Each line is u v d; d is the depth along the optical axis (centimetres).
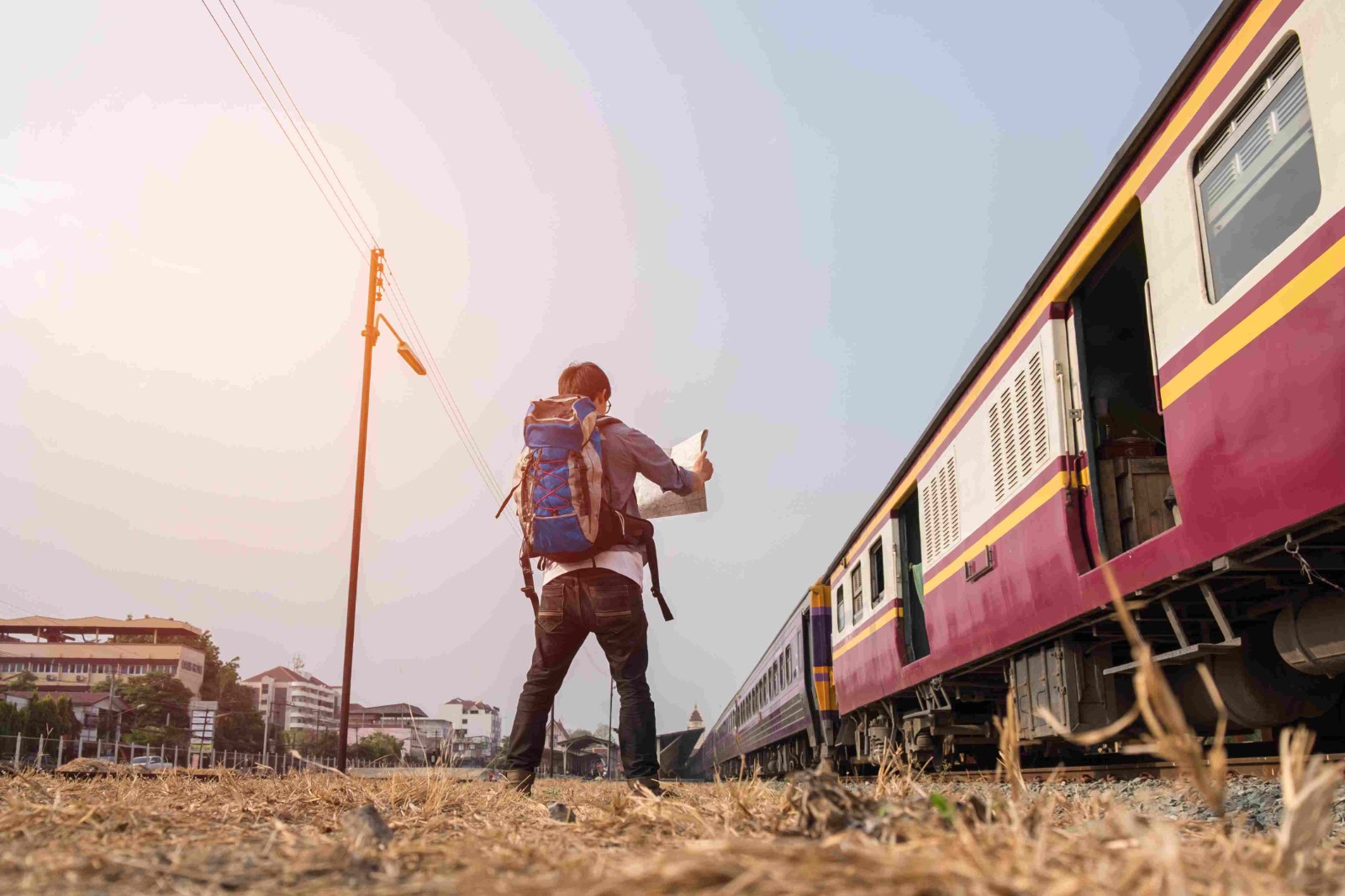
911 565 1264
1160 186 579
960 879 124
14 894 171
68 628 11075
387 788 410
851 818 210
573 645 442
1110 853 156
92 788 438
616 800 316
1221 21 508
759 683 2417
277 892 173
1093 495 674
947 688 1055
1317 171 436
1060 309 712
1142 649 144
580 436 426
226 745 7838
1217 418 516
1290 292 453
